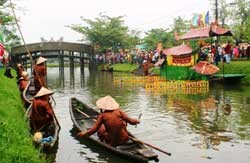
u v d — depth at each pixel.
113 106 10.48
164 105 19.11
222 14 44.56
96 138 11.38
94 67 60.09
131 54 51.50
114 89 27.58
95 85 31.41
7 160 7.52
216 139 12.20
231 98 20.88
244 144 11.58
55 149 11.08
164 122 14.88
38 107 11.54
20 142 8.88
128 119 10.56
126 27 64.25
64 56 62.72
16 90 19.67
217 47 31.55
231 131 13.19
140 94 24.00
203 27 31.08
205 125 14.20
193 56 29.97
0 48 25.78
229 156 10.45
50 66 93.56
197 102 19.83
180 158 10.33
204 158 10.31
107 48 63.59
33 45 56.12
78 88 29.28
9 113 11.39
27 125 11.59
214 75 28.39
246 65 28.52
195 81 28.00
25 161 7.93
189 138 12.41
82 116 14.77
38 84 17.28
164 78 33.62
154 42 57.34
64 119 15.52
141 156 9.56
